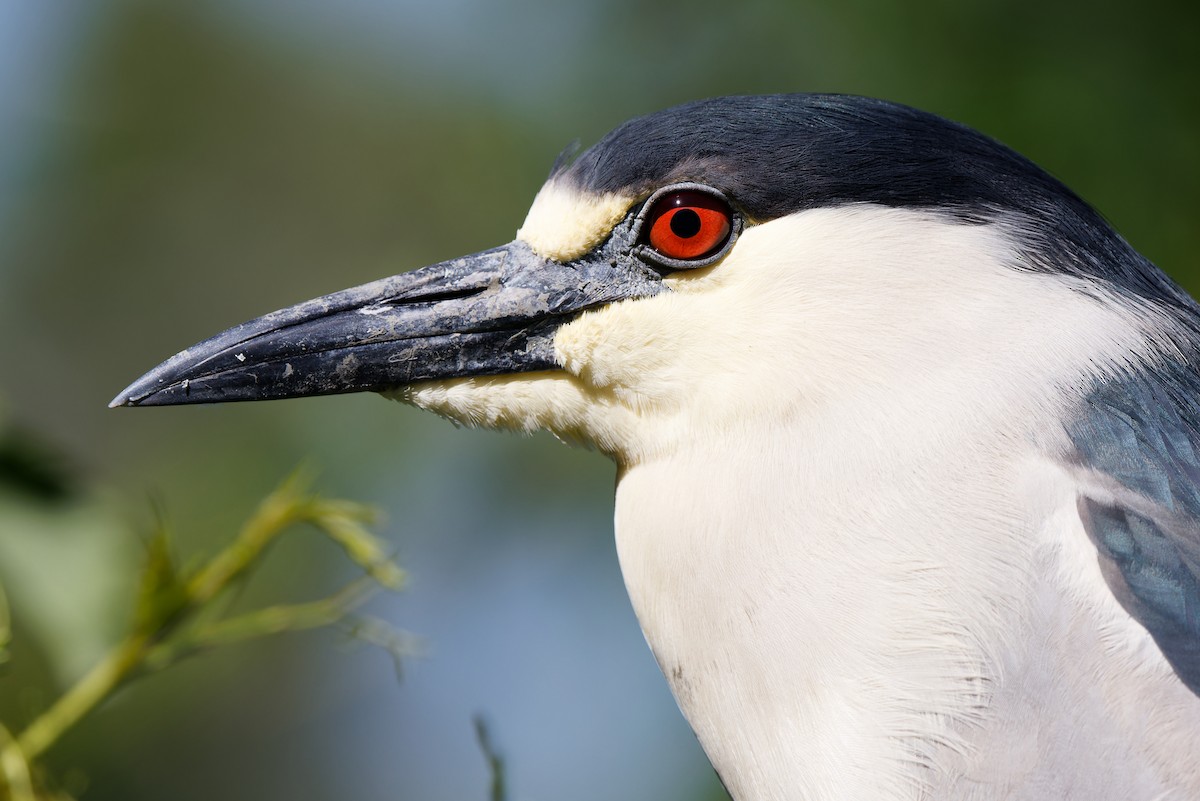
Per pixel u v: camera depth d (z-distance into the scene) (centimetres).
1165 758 233
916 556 236
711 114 238
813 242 237
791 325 237
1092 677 234
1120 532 235
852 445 237
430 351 240
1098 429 236
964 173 238
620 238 238
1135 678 234
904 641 235
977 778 234
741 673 237
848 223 237
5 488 242
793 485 237
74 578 242
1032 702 234
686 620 238
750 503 237
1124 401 236
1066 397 236
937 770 235
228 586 241
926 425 236
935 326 237
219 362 240
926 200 237
